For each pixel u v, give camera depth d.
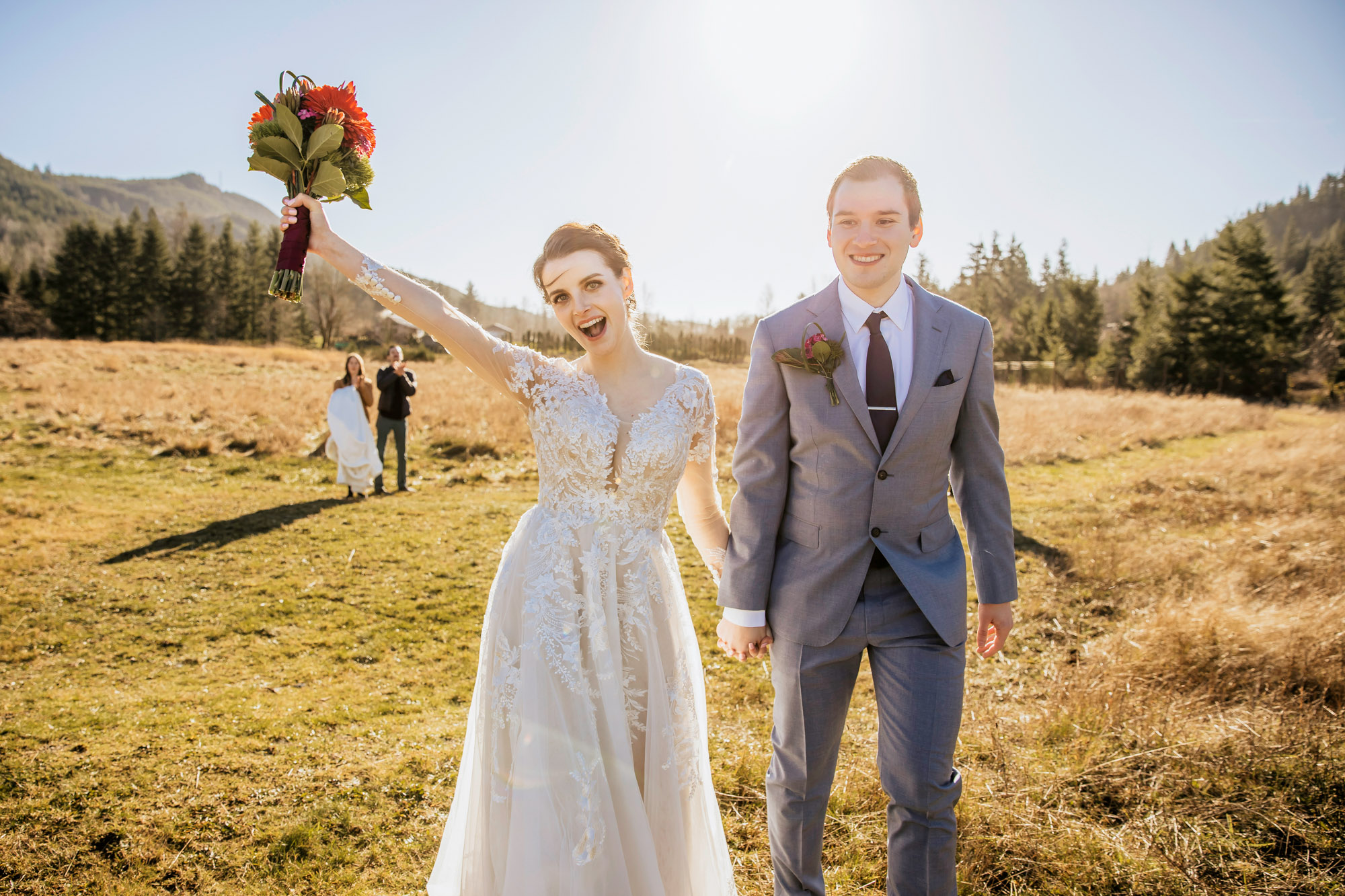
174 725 3.31
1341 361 30.78
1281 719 2.84
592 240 1.92
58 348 24.12
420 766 2.93
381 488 8.77
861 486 1.84
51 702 3.58
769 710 3.46
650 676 1.89
